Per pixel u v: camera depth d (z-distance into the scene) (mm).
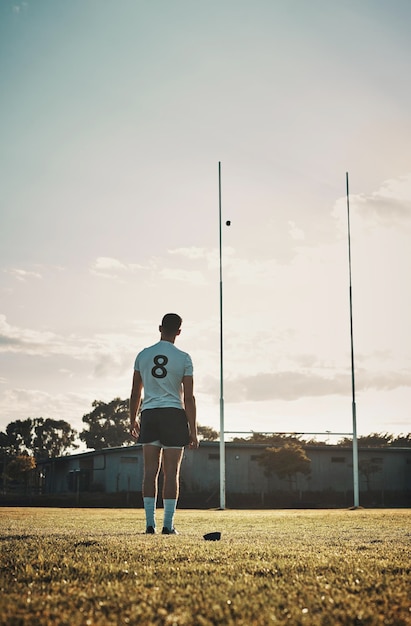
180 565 3783
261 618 2477
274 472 51000
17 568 3658
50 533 6180
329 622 2471
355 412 37000
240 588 3059
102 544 4809
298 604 2766
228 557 4152
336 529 7840
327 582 3271
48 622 2402
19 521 9234
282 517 12555
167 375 6219
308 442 74312
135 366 6406
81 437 103750
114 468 57281
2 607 2613
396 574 3609
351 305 36719
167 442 6242
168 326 6320
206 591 2975
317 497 53219
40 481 82250
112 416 102812
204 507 46375
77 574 3479
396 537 6398
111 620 2438
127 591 2984
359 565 3852
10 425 107688
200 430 99000
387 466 55531
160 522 9453
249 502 50344
